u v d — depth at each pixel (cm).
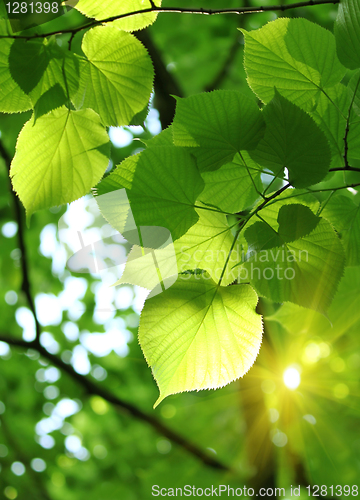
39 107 83
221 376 84
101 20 84
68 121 84
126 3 84
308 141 84
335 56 87
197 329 84
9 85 84
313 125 84
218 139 84
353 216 90
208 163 85
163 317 83
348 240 91
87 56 84
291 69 87
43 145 84
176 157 84
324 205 88
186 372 84
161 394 83
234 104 84
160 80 149
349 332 133
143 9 84
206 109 84
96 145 85
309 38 87
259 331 84
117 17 84
